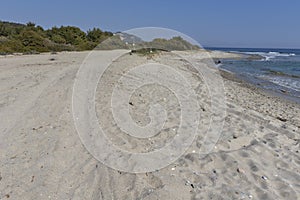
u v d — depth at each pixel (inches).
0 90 311.7
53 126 201.9
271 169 151.8
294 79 751.7
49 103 260.2
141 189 126.0
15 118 215.2
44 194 123.1
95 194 124.4
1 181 131.0
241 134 205.6
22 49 1086.4
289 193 127.7
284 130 228.8
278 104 407.5
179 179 135.9
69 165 149.3
